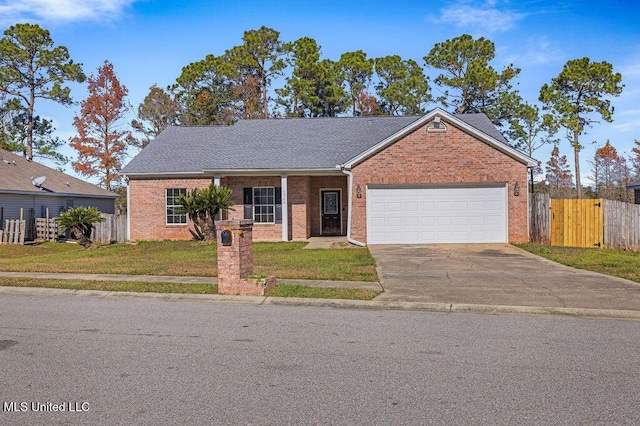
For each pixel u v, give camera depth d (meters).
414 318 8.11
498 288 10.40
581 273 12.29
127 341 6.64
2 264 15.08
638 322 7.85
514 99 38.34
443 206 19.33
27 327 7.43
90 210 21.67
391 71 44.84
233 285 9.90
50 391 4.84
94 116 42.22
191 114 45.72
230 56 46.47
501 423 4.14
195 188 22.58
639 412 4.36
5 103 44.59
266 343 6.55
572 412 4.36
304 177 22.91
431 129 19.22
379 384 5.03
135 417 4.25
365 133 24.69
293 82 42.81
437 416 4.27
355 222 19.53
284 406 4.48
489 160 19.12
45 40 44.59
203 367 5.55
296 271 12.71
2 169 28.45
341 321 7.86
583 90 35.97
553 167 48.16
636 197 26.42
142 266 13.98
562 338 6.82
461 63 39.62
